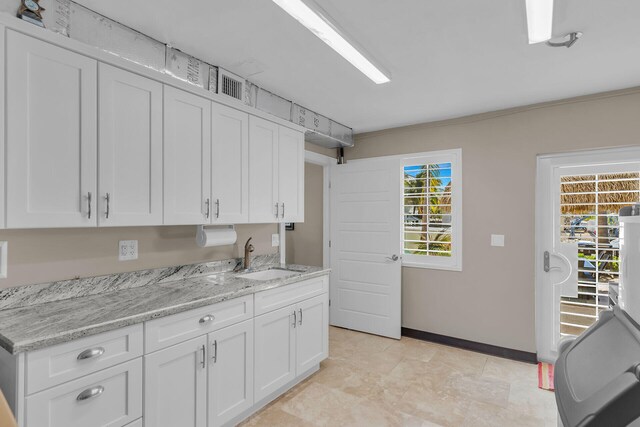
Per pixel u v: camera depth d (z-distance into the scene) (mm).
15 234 1717
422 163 3758
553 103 3041
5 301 1687
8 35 1449
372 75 2438
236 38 2004
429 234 3725
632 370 603
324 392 2627
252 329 2260
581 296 3010
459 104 3141
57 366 1381
